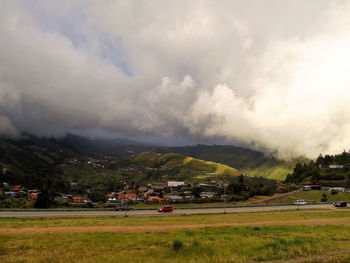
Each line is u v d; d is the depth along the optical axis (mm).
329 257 18281
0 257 17781
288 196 129000
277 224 38781
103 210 63844
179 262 16953
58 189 198250
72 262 16703
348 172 166000
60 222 39656
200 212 62906
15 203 85500
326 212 61688
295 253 19172
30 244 21531
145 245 21922
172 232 29281
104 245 21672
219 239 24297
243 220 44938
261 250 19703
